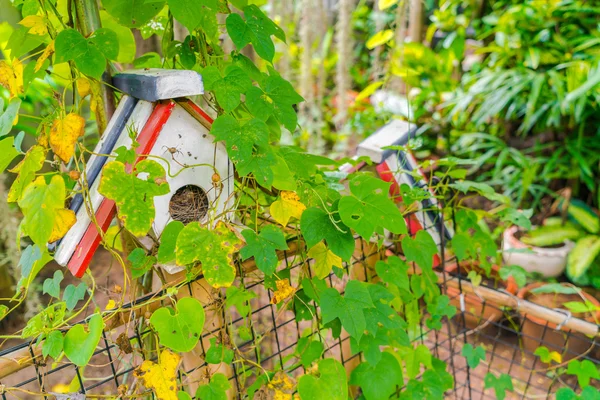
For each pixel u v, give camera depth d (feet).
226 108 2.89
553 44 8.34
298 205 3.29
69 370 5.91
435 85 9.55
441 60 9.43
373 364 3.69
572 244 7.98
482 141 9.94
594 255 7.72
